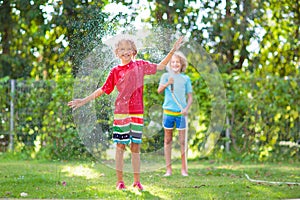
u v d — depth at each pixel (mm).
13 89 6848
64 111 6480
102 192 3939
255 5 7215
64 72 6852
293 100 6672
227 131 6742
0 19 7324
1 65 7629
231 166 6000
